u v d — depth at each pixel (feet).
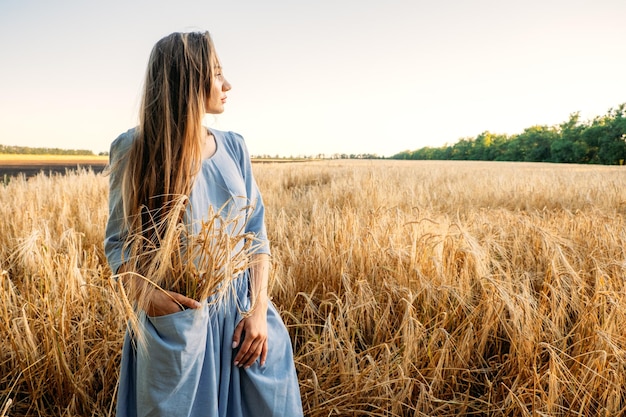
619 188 24.56
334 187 25.40
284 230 12.11
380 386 5.73
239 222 3.73
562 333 6.70
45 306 6.47
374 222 10.87
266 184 37.55
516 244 10.48
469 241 7.98
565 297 6.92
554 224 13.47
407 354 5.92
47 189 22.48
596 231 11.17
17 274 9.42
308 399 5.80
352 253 8.78
